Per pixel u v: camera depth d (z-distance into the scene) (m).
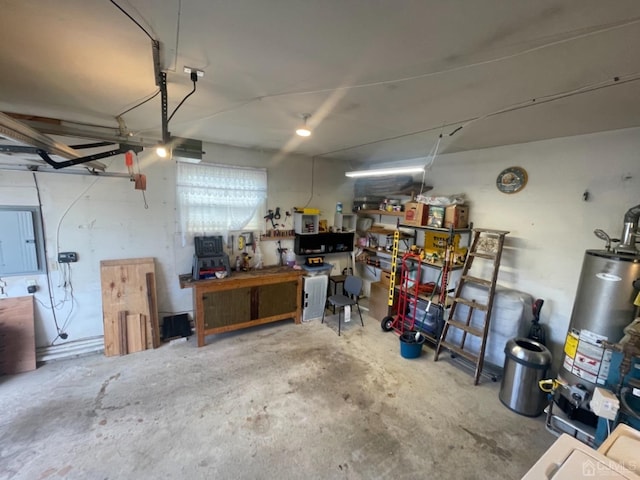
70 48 1.39
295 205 4.58
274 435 2.17
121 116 2.54
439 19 1.09
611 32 1.12
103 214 3.22
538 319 2.85
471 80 1.61
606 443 1.06
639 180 2.30
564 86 1.63
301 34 1.23
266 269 4.15
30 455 1.93
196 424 2.25
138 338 3.29
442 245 3.76
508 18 1.06
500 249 2.84
